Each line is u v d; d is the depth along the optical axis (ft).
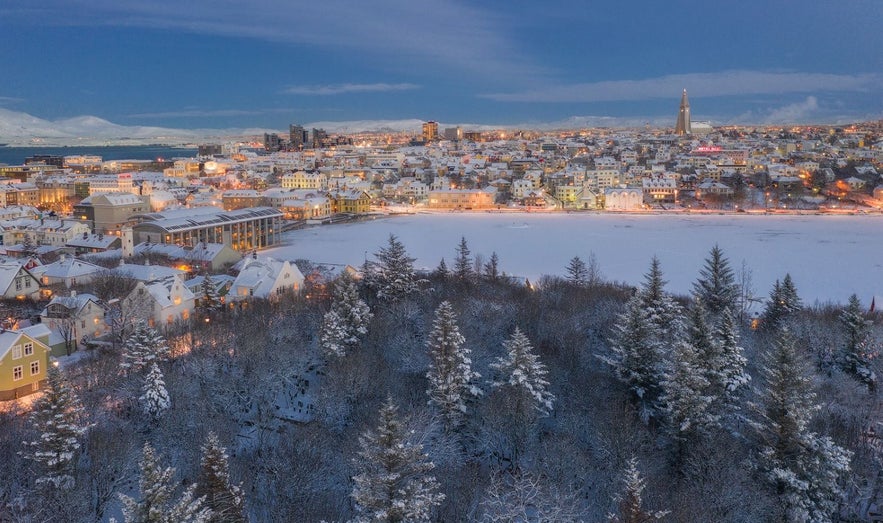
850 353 326.03
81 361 324.19
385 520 161.38
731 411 263.90
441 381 259.80
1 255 627.87
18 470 206.18
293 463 208.95
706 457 217.15
